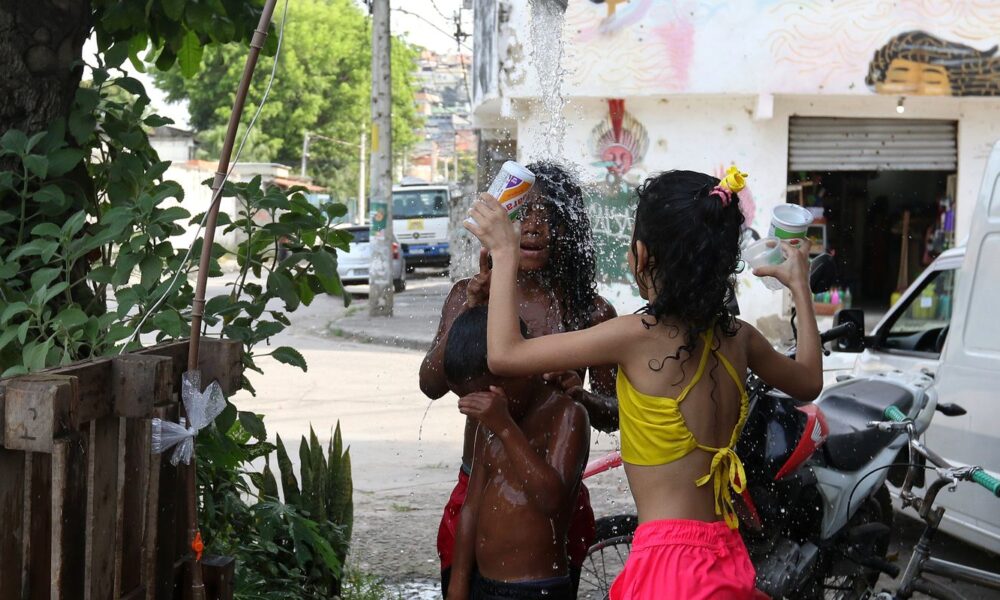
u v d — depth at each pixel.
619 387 2.59
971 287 5.39
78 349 3.64
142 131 4.03
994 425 5.14
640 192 2.59
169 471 2.86
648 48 14.37
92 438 2.54
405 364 13.21
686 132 14.84
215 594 3.06
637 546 2.52
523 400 2.90
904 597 3.79
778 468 3.79
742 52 14.23
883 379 4.66
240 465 4.35
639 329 2.53
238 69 43.22
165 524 2.86
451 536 3.27
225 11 4.37
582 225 3.26
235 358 3.05
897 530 6.09
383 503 6.52
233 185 3.87
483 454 2.99
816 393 2.95
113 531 2.64
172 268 3.51
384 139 17.88
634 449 2.55
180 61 4.66
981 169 14.89
